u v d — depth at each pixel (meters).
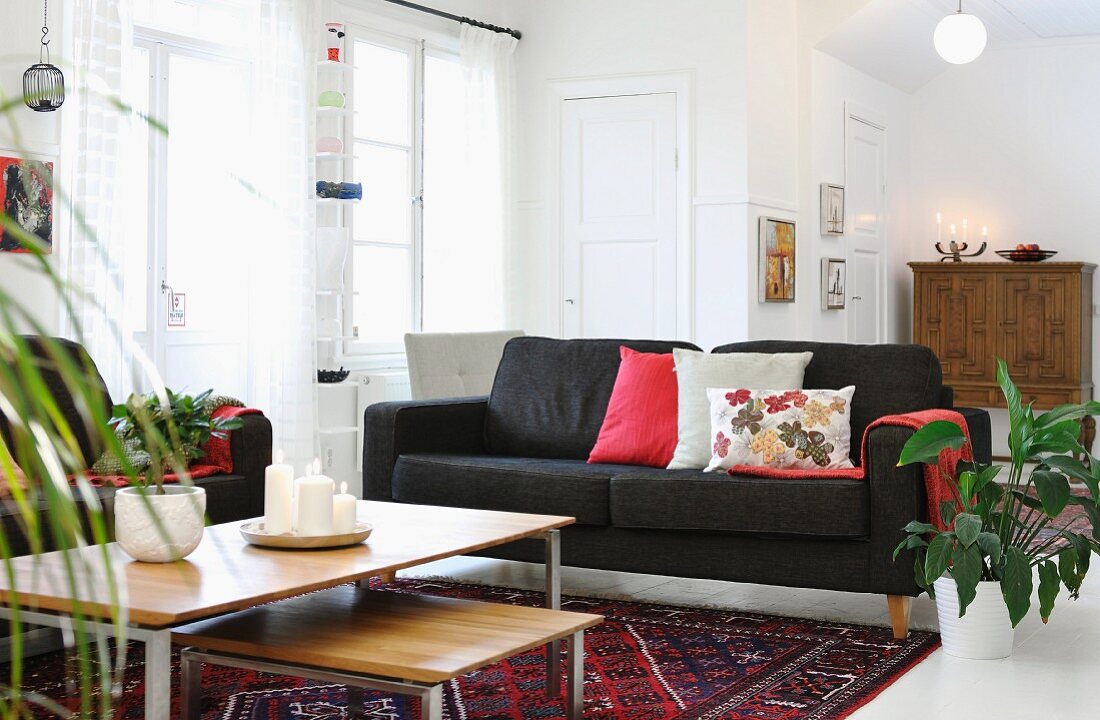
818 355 4.17
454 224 6.76
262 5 5.33
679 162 6.70
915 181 8.84
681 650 3.30
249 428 3.88
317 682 3.00
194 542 2.57
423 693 2.06
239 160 5.58
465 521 3.09
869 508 3.45
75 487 3.33
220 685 2.96
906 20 7.46
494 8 7.05
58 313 4.39
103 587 2.24
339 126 5.90
